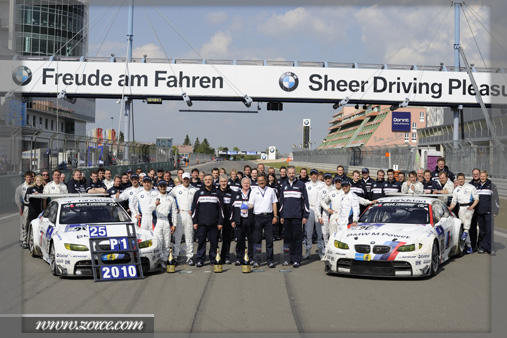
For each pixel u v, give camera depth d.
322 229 10.76
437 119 111.38
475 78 35.50
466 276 8.54
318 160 77.12
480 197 10.85
